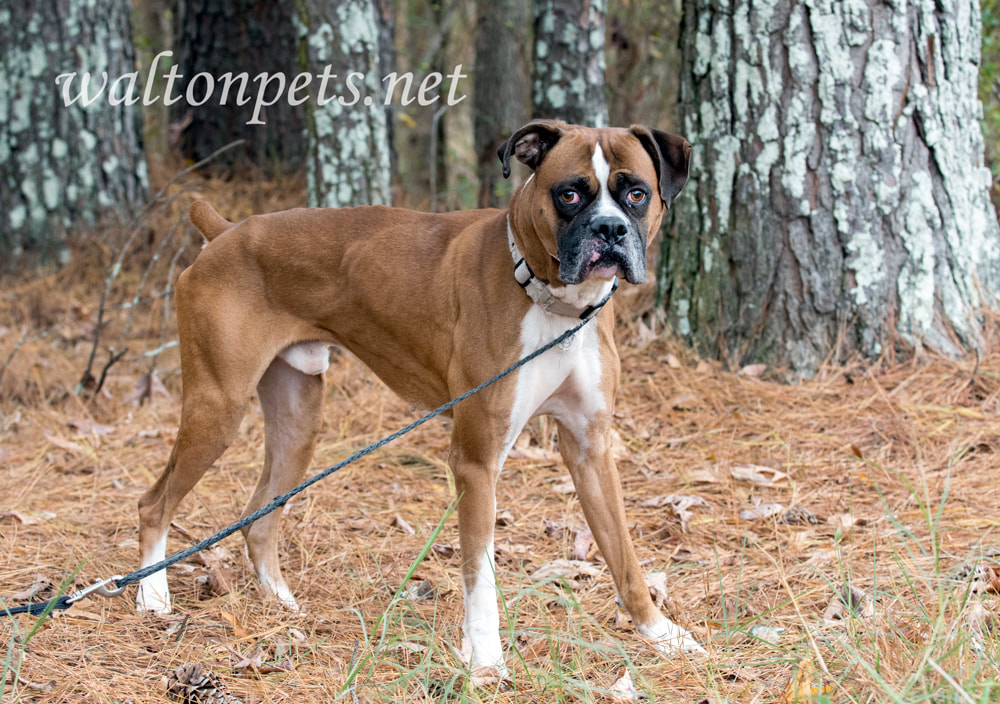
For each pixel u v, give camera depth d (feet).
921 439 14.38
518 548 12.46
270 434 12.45
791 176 16.43
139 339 21.44
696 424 15.81
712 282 17.34
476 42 32.12
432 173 26.86
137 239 24.18
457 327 10.54
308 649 10.17
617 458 14.92
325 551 12.81
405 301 11.07
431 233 11.32
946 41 16.37
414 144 39.04
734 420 15.62
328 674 9.45
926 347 16.30
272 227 11.73
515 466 15.12
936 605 9.95
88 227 24.25
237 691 9.20
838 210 16.29
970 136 16.93
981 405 15.11
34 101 23.89
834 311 16.46
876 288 16.33
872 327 16.34
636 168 9.69
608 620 10.82
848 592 9.61
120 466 15.70
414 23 38.83
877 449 14.35
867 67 16.06
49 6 23.84
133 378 19.33
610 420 10.66
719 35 16.80
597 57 24.85
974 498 12.76
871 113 16.11
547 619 10.55
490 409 10.04
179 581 12.16
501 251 10.37
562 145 9.75
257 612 11.16
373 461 15.60
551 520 13.33
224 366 11.44
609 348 10.48
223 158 29.43
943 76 16.40
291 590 11.89
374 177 20.06
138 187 25.75
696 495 13.60
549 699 8.89
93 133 24.45
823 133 16.26
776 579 11.29
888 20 16.02
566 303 9.94
